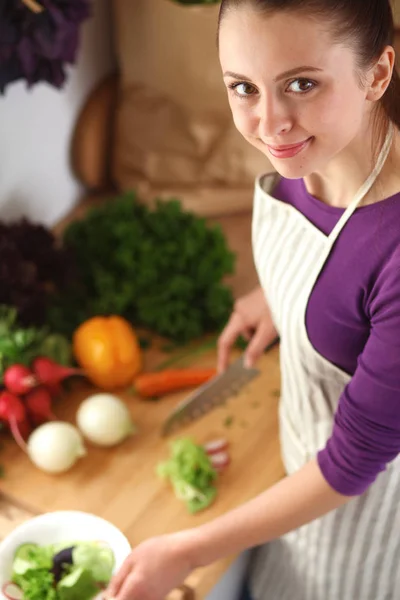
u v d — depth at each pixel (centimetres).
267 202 86
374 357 69
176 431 114
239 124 66
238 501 105
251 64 60
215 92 140
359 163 71
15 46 108
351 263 74
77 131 148
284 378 95
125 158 150
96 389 121
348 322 77
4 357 110
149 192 149
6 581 93
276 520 78
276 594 122
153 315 126
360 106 63
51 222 152
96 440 110
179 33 136
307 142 64
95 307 128
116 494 106
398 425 71
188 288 126
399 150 71
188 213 134
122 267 131
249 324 109
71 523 98
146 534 101
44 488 107
